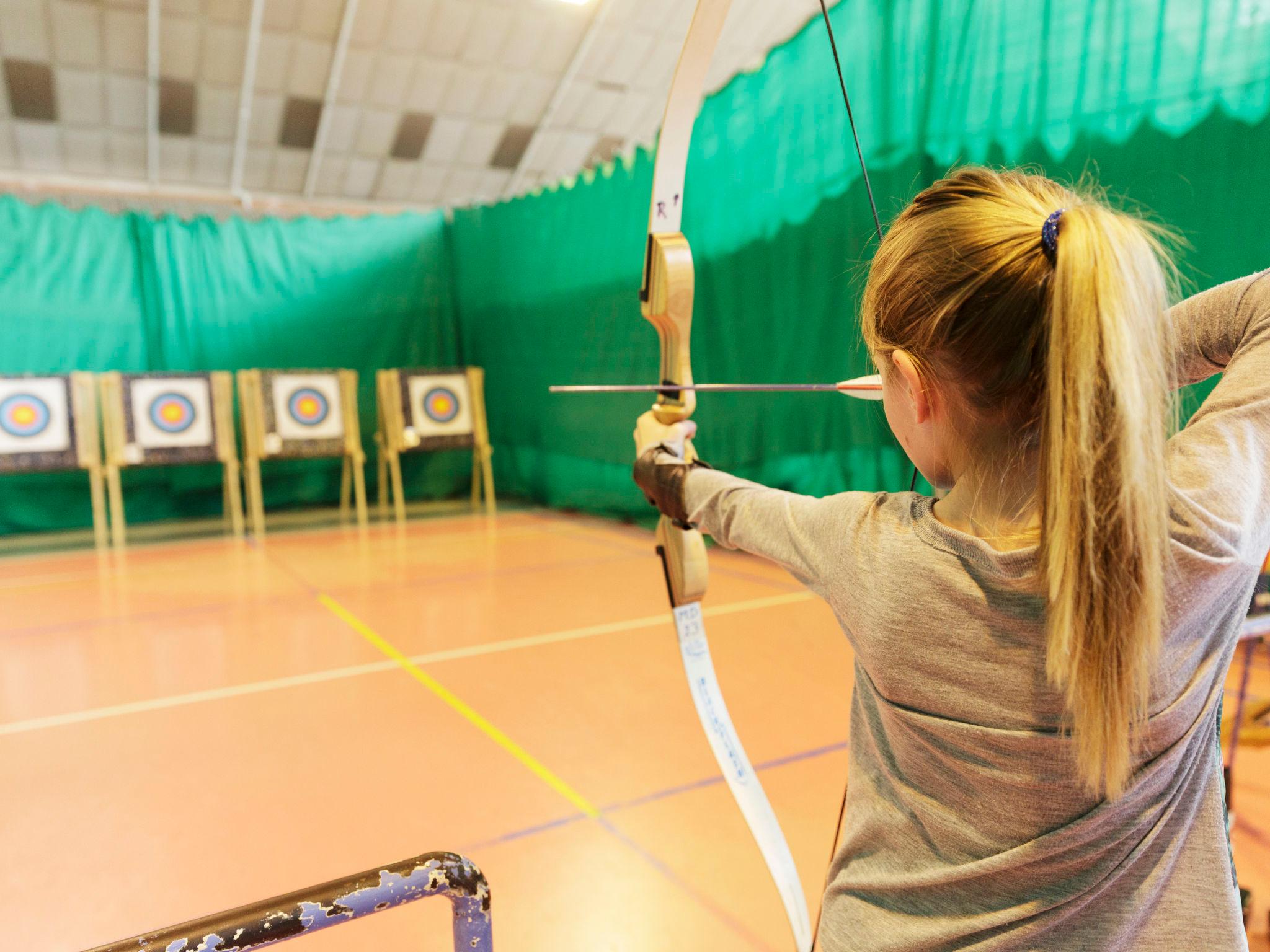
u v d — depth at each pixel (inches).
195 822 53.8
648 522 153.3
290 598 109.5
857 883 16.9
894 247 15.5
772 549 17.6
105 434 158.6
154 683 79.3
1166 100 74.2
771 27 176.7
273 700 74.5
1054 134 82.4
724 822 52.1
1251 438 14.1
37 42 154.9
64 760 63.2
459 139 198.2
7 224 159.9
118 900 45.7
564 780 58.1
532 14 171.0
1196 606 13.1
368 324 191.9
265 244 181.2
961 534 14.0
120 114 172.7
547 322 172.7
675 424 24.0
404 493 198.8
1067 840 13.9
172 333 173.5
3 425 148.9
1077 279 12.5
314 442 170.1
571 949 40.7
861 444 105.0
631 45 182.1
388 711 71.3
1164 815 14.3
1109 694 12.3
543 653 85.4
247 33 163.5
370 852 49.8
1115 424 12.1
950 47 90.9
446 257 199.6
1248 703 50.9
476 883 15.9
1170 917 14.4
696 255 127.5
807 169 108.6
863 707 17.6
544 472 182.7
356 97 181.0
